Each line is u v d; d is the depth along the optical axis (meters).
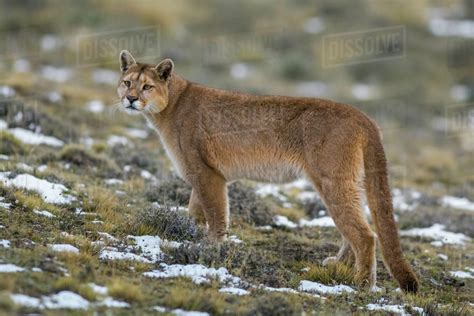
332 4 82.75
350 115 22.11
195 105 24.45
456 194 40.84
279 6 82.50
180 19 74.38
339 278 22.11
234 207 29.53
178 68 62.94
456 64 75.94
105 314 15.61
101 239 21.59
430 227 33.16
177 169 24.92
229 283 19.39
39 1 70.88
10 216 21.48
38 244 19.52
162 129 24.91
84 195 26.48
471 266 27.16
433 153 50.72
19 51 59.56
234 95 24.22
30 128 36.81
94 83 54.53
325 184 22.08
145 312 16.23
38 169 29.02
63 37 63.84
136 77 24.20
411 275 20.84
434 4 90.69
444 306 21.22
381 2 85.94
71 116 42.06
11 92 42.84
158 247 21.83
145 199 28.86
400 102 64.88
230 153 23.94
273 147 23.34
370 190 21.52
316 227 30.28
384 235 21.08
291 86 65.19
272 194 34.00
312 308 18.53
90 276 17.58
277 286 20.62
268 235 27.77
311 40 75.06
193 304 16.91
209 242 22.50
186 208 28.00
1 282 15.73
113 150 36.38
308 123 22.58
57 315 15.02
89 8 71.69
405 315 19.22
